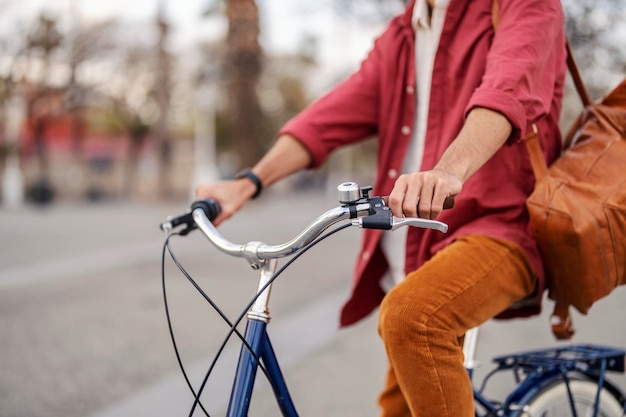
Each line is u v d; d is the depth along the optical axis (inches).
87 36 933.2
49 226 669.3
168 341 200.4
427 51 77.6
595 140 71.5
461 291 63.3
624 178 68.2
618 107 74.5
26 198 1177.4
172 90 1112.2
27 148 1167.0
